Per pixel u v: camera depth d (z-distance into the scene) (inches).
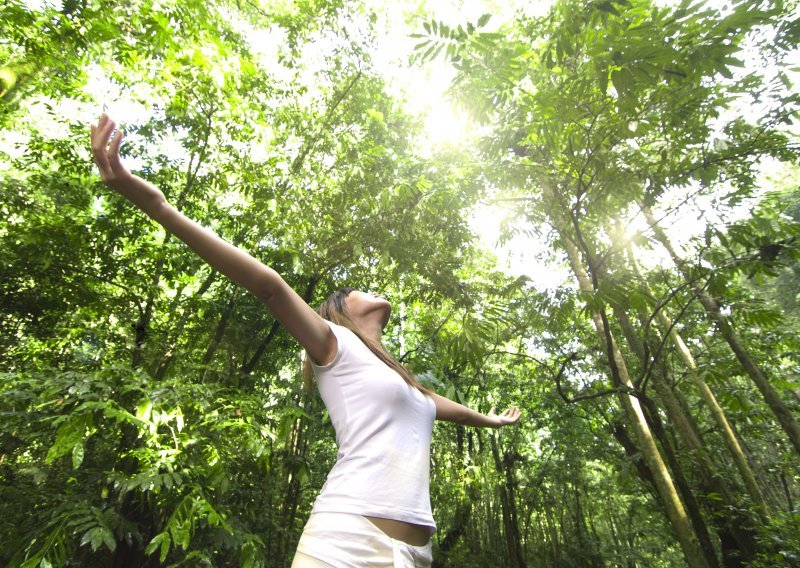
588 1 79.3
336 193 191.9
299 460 163.5
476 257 291.6
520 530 517.0
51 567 93.7
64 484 139.9
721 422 258.5
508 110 142.6
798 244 113.7
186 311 187.8
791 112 145.3
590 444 401.1
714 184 148.9
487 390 407.2
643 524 454.3
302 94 212.7
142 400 102.0
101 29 132.5
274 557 249.6
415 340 300.0
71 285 177.3
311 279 197.8
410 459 36.3
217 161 190.2
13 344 187.2
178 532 88.8
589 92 102.3
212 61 149.2
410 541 33.3
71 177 182.4
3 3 127.1
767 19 75.7
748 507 207.6
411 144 261.6
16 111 191.3
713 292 125.0
